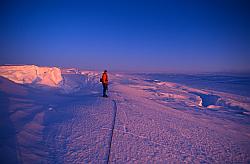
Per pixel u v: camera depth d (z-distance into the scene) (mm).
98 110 11633
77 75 42750
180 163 6383
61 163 5617
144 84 57250
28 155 5875
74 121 9281
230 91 72938
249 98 50188
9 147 6078
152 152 6832
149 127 9570
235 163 7164
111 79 64250
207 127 12375
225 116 21031
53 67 28391
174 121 12000
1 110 9516
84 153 6242
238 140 10500
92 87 29969
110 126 8867
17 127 7836
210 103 36906
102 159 5961
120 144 7102
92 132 7996
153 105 18266
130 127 9094
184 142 8320
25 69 23906
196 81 134875
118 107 13055
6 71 21688
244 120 19906
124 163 5855
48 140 7141
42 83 23500
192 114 18750
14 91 15625
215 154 7656
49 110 11594
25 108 11109
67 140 7133
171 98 29969
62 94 20094
